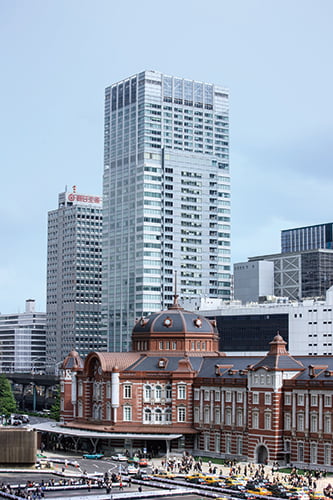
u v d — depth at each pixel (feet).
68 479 563.89
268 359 652.48
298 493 492.13
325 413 605.73
